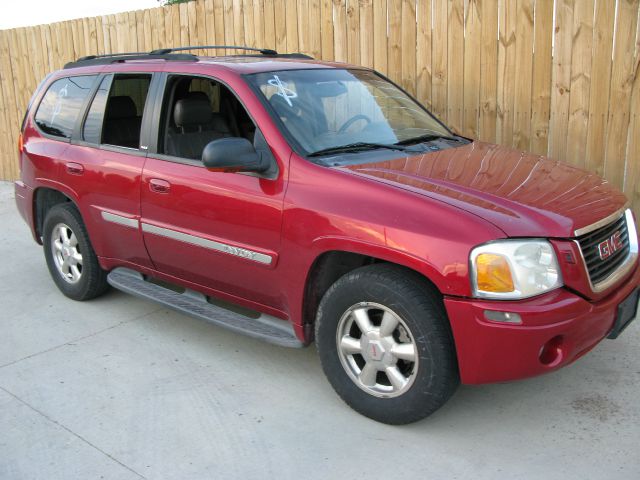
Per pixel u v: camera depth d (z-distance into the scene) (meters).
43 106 5.43
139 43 8.41
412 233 3.10
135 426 3.54
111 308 5.21
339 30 6.55
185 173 4.09
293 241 3.54
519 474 3.04
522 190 3.39
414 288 3.15
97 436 3.46
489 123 5.83
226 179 3.86
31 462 3.26
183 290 4.69
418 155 3.90
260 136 3.79
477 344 3.00
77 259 5.23
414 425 3.45
